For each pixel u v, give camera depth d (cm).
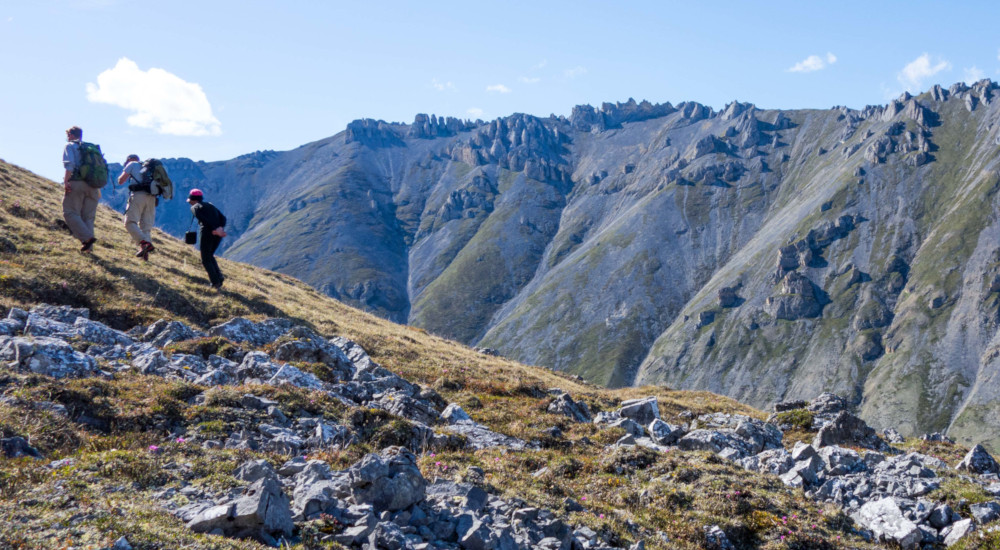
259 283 4250
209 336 2392
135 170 2989
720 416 3403
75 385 1391
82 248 2889
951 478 2061
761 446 2616
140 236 2969
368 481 1045
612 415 2762
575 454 2023
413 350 3653
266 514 846
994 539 1532
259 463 1085
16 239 2778
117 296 2656
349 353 2655
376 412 1759
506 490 1416
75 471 948
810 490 1942
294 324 3238
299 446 1416
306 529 893
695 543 1437
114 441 1199
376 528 917
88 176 2794
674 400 4212
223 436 1367
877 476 1992
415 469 1124
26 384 1328
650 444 2275
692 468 1875
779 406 3612
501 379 3291
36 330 1794
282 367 1955
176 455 1147
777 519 1596
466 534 1018
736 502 1653
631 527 1434
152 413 1376
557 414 2577
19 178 4244
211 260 3278
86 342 1842
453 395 2703
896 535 1639
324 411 1689
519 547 1062
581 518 1369
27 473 913
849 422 2784
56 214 3484
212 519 833
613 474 1811
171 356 1992
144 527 781
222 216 3291
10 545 672
